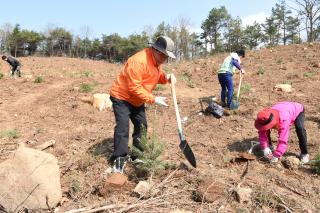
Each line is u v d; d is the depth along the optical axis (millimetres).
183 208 4031
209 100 9195
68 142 6316
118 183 4316
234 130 6902
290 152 5816
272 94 9742
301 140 5320
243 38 51094
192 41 52281
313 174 5020
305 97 9328
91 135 6613
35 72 26094
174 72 15188
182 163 4961
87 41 68625
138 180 4648
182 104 8805
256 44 50875
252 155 5418
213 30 51719
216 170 4969
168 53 4465
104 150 5758
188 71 14945
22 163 4086
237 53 8750
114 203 4078
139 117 5020
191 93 10414
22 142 6309
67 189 4445
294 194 4473
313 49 17359
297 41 47094
